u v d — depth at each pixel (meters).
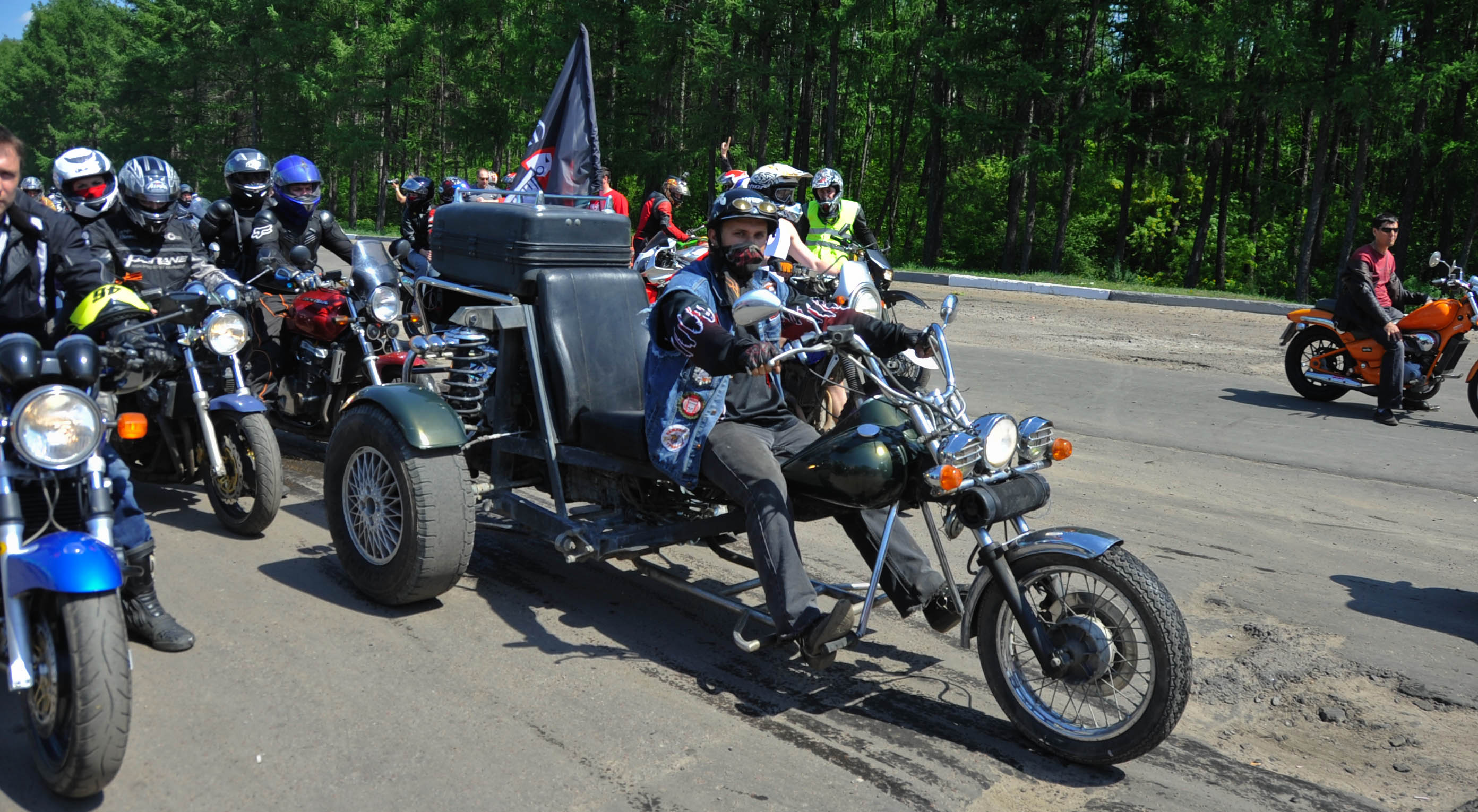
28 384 2.93
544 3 33.75
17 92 82.00
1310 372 9.72
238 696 3.54
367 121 45.09
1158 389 10.20
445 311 5.29
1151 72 28.67
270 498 5.11
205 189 53.38
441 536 4.18
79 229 3.53
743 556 4.57
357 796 2.96
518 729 3.38
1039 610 3.52
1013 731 3.51
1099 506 6.23
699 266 3.85
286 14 45.66
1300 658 4.17
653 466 4.04
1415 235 36.94
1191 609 4.67
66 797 2.93
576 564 5.05
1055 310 16.91
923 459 3.56
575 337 4.46
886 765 3.25
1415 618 4.64
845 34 30.22
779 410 4.12
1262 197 37.72
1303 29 23.47
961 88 30.09
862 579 4.88
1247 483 6.86
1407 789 3.23
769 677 3.88
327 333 6.18
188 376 5.31
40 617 2.97
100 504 3.06
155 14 54.44
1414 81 21.97
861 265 5.49
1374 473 7.21
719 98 32.78
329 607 4.38
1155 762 3.35
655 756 3.24
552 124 7.71
